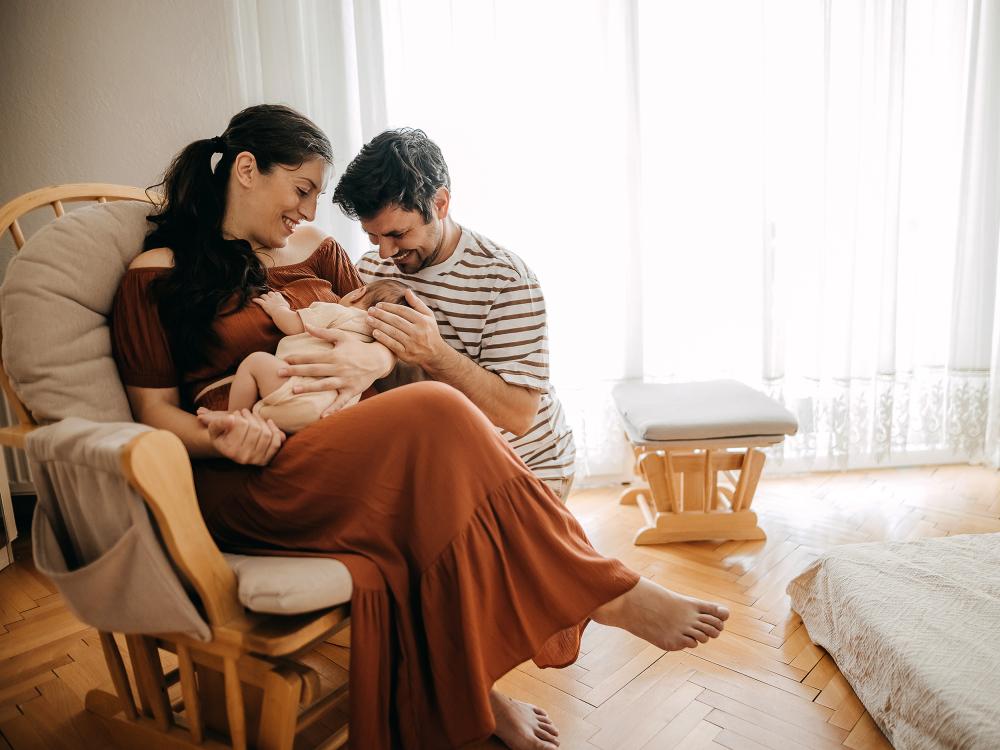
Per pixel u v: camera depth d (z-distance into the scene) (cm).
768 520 235
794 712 141
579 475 268
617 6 241
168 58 237
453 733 115
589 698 147
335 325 134
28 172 241
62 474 113
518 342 157
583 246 253
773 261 256
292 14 225
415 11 236
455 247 162
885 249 259
